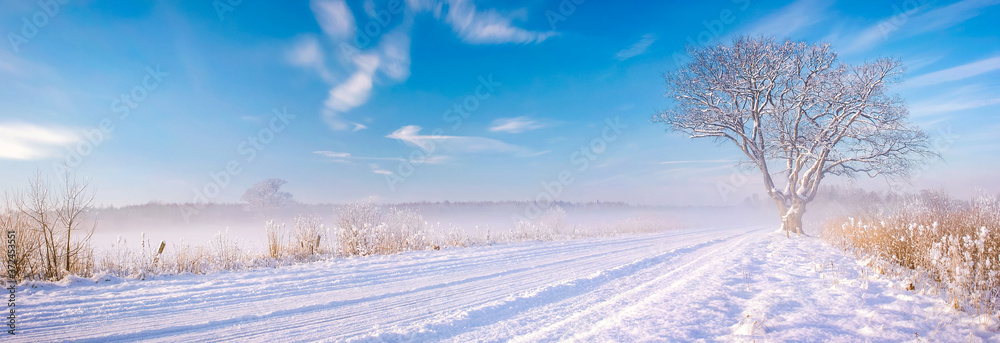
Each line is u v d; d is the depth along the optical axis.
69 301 6.31
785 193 23.47
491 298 7.00
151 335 4.95
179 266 9.70
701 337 4.31
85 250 9.36
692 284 7.23
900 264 9.18
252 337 4.95
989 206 10.68
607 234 26.67
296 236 13.66
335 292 7.42
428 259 11.98
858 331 4.35
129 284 7.77
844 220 20.33
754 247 14.45
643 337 4.31
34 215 8.66
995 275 5.98
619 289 7.62
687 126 24.89
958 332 4.30
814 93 22.03
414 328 5.14
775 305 5.48
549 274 9.48
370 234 14.34
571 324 5.15
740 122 23.94
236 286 7.75
